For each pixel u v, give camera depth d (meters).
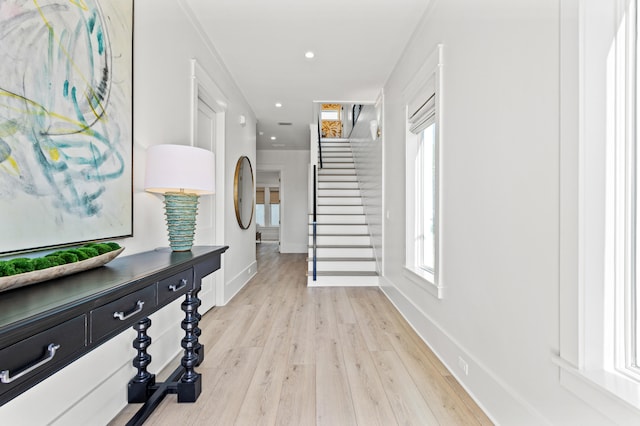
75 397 1.38
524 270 1.39
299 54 3.34
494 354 1.62
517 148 1.44
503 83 1.55
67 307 0.83
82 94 1.38
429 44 2.55
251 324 3.02
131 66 1.77
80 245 1.37
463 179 1.96
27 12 1.11
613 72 1.08
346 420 1.62
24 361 0.73
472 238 1.85
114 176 1.61
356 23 2.79
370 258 4.98
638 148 1.06
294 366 2.19
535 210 1.32
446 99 2.21
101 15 1.51
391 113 3.81
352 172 7.13
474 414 1.68
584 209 1.08
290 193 8.40
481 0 1.75
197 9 2.60
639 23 1.05
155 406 1.63
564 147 1.14
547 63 1.25
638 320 1.06
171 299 1.49
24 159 1.11
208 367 2.17
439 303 2.32
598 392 1.01
